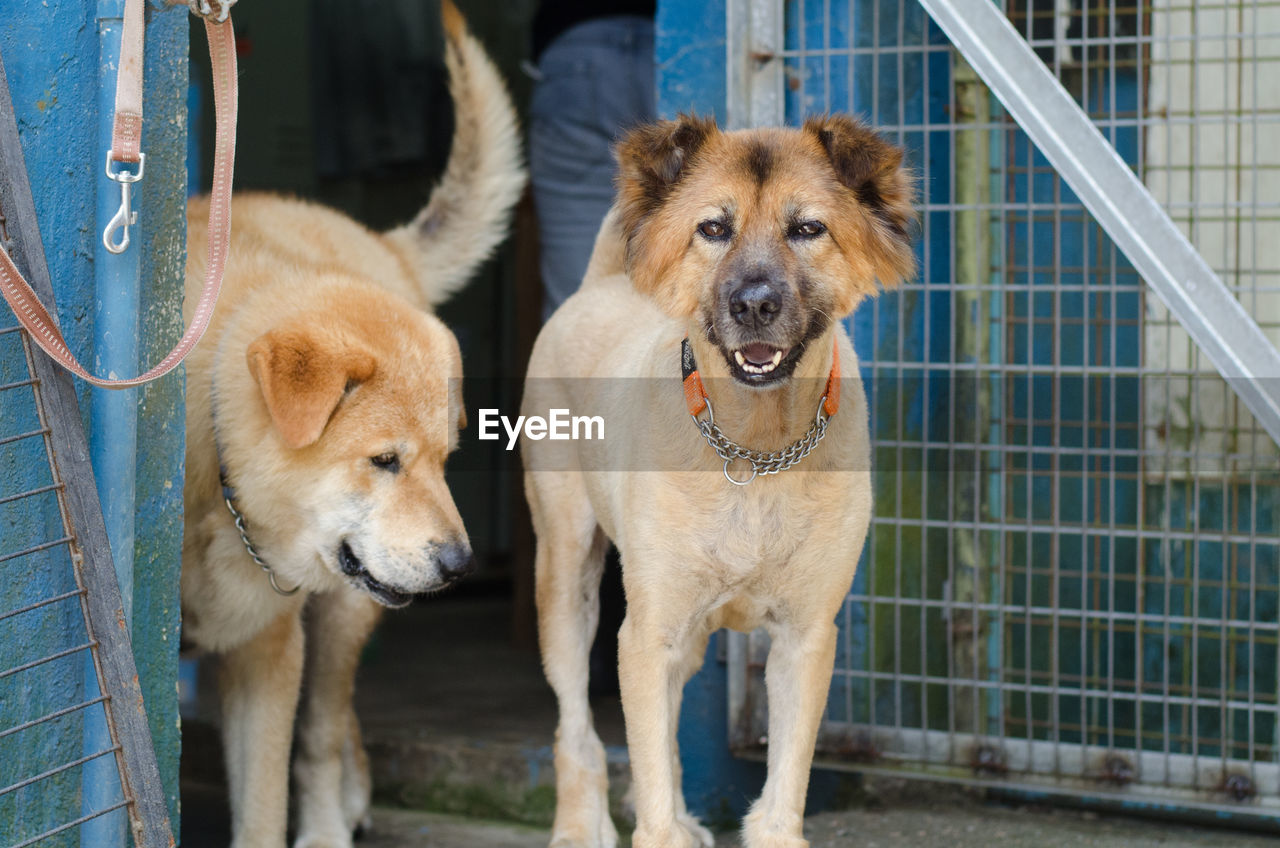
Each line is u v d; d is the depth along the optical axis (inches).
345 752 118.1
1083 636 114.8
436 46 167.3
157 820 94.8
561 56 133.0
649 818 100.1
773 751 102.3
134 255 96.2
